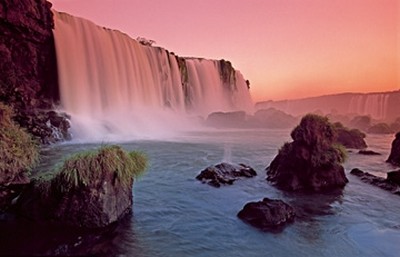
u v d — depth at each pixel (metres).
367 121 44.19
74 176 6.10
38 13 27.55
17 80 26.00
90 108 33.09
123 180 7.04
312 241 6.40
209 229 6.75
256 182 11.27
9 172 7.56
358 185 11.04
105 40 36.47
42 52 28.78
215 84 63.44
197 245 5.96
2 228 5.53
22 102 24.14
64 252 4.92
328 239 6.52
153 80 45.88
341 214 8.09
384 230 7.06
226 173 11.68
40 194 6.20
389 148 22.77
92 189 6.23
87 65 33.56
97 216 6.14
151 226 6.75
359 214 8.12
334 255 5.86
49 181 6.29
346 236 6.70
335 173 10.92
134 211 7.66
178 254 5.55
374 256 5.87
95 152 6.66
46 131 21.05
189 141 25.44
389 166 15.17
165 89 49.09
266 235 6.57
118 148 7.25
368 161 16.64
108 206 6.40
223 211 7.98
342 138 22.73
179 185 10.48
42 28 28.19
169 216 7.45
